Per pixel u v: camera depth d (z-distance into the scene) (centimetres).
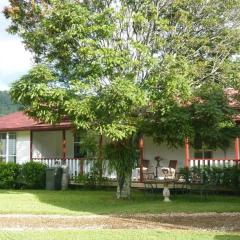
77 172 2803
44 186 2883
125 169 2123
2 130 3216
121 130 1914
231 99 2034
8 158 3281
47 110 1950
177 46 2069
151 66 1917
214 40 2158
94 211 1725
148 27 2059
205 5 2108
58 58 2017
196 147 2123
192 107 1941
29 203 1978
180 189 2362
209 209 1747
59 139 3294
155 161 2744
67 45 1961
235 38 2150
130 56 1933
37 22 2252
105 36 1914
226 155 2550
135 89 1822
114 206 1866
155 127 2006
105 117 1895
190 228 1341
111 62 1845
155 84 1906
